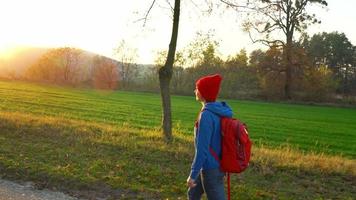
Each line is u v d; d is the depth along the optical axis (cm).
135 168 987
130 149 1177
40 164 977
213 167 554
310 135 2717
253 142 2189
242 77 7581
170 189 849
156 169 982
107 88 8412
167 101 1421
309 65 6869
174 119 3203
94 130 1516
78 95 5591
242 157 548
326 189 909
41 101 4109
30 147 1159
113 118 2880
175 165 1038
